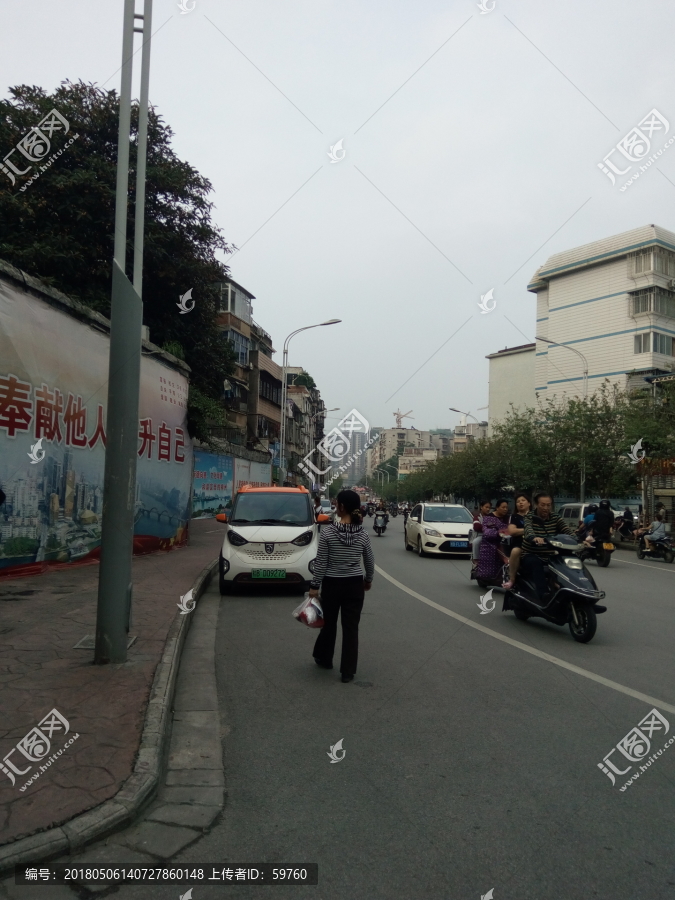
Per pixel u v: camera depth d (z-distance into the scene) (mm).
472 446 54094
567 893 2785
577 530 19609
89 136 20469
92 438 12039
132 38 6035
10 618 7305
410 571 14766
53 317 10617
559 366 46625
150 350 14570
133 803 3336
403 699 5441
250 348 45969
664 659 6840
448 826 3338
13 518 9734
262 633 8062
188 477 17656
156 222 21188
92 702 4699
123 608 5711
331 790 3742
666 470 26875
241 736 4598
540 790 3760
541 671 6332
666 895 2781
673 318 42500
